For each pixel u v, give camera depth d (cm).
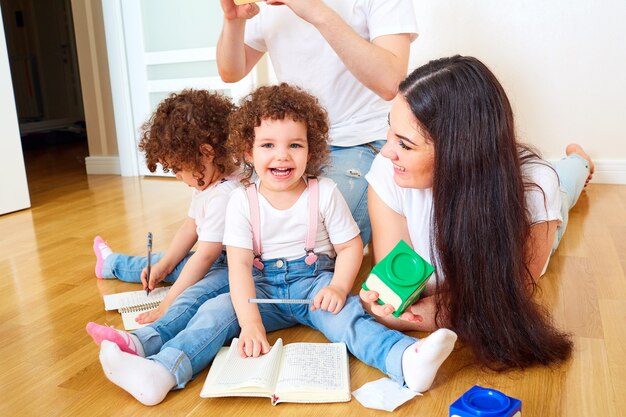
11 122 239
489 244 98
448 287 104
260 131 112
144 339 104
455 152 96
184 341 100
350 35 131
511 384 96
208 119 132
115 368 93
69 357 111
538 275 113
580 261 157
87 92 332
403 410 90
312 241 119
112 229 208
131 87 316
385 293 101
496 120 96
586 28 251
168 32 303
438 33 267
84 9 322
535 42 257
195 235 147
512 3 256
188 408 92
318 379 95
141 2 304
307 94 121
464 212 98
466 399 77
